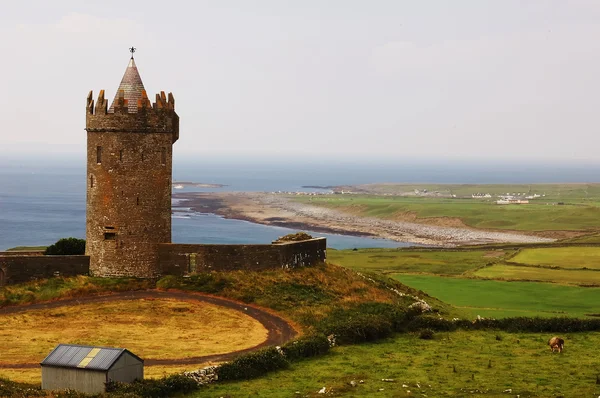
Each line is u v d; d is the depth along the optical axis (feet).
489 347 179.63
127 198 193.57
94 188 194.80
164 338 164.66
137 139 193.57
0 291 182.19
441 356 169.07
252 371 146.72
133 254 194.39
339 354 167.73
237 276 196.34
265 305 186.29
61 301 182.80
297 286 198.90
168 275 196.44
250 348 160.45
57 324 171.01
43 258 189.78
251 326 174.50
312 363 158.92
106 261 194.29
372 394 136.05
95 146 194.49
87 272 194.80
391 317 193.67
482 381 147.33
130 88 196.85
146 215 195.00
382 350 173.78
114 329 169.17
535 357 170.09
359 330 180.24
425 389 140.87
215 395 133.39
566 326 200.85
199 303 185.26
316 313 184.75
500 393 138.10
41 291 185.16
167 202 199.41
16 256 187.93
